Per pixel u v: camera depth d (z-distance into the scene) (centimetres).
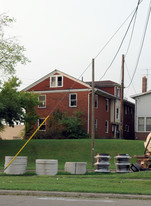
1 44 3023
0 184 1151
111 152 3297
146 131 5069
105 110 5222
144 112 5112
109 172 1859
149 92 5066
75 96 4847
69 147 3403
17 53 3053
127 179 1423
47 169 1714
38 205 801
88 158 3078
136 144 3550
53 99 4966
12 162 1683
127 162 1855
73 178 1472
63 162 2908
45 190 1011
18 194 991
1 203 828
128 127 6091
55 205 802
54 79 5019
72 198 936
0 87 3350
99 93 4962
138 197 942
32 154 3170
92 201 873
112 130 5419
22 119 3600
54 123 4778
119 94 5591
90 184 1177
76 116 4747
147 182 1254
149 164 1870
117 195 954
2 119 3459
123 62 4231
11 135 5603
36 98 3797
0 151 3247
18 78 3700
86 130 4700
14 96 3512
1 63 3052
